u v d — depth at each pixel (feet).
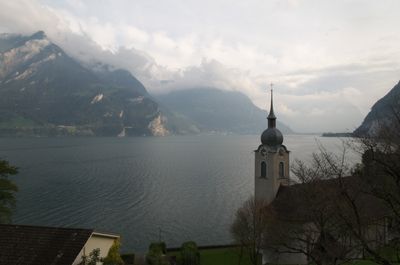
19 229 122.11
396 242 107.34
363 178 100.27
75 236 118.42
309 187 132.46
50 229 121.80
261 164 225.97
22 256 111.96
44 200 385.29
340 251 123.85
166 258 201.05
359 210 122.31
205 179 531.50
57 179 508.53
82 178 520.42
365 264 142.72
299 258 176.86
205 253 217.77
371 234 139.64
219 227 308.60
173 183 496.64
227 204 381.19
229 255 210.79
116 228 303.27
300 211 162.50
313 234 157.89
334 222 128.67
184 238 283.38
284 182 223.92
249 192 439.22
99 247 130.31
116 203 380.99
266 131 226.79
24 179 504.02
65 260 110.22
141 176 549.95
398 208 102.12
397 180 89.04
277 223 176.35
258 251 185.06
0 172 178.81
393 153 90.17
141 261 195.52
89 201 385.50
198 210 359.05
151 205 376.48
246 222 188.96
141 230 300.40
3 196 177.99
